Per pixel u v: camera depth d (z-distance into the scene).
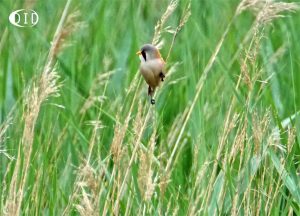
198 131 11.07
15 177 9.15
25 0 14.91
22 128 10.76
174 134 10.95
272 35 14.66
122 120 11.18
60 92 12.38
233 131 11.07
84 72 14.02
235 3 15.92
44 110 11.60
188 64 12.81
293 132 9.68
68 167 10.68
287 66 13.59
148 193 8.88
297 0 15.92
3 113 11.88
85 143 11.09
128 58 13.91
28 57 13.70
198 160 10.44
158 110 12.47
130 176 10.09
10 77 12.91
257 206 9.52
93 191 8.85
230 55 13.89
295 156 10.74
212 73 13.12
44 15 15.79
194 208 9.30
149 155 8.99
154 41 9.14
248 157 9.66
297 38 14.48
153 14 15.75
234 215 9.36
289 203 9.73
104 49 14.62
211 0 15.79
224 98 12.20
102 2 15.63
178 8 15.39
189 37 14.64
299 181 9.91
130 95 11.82
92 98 11.83
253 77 9.80
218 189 9.94
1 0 15.58
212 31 14.92
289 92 12.48
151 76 8.22
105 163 10.67
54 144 11.27
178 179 10.67
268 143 9.57
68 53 14.10
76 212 9.80
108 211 9.75
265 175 10.19
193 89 12.12
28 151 9.21
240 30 15.05
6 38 14.05
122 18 15.54
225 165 9.67
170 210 9.77
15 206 9.05
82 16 15.65
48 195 10.24
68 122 11.16
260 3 10.27
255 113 9.63
